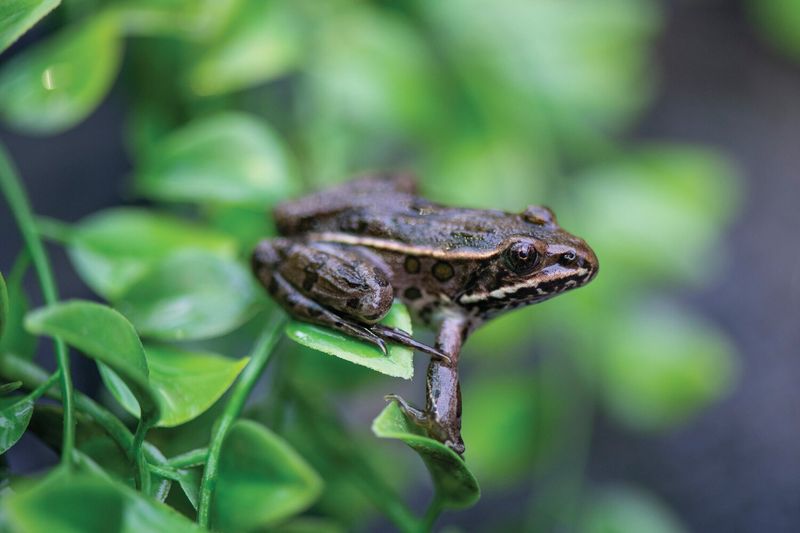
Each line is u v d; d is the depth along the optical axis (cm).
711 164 33
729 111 54
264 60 27
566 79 32
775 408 44
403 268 24
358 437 29
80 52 25
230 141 26
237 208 27
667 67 55
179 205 32
